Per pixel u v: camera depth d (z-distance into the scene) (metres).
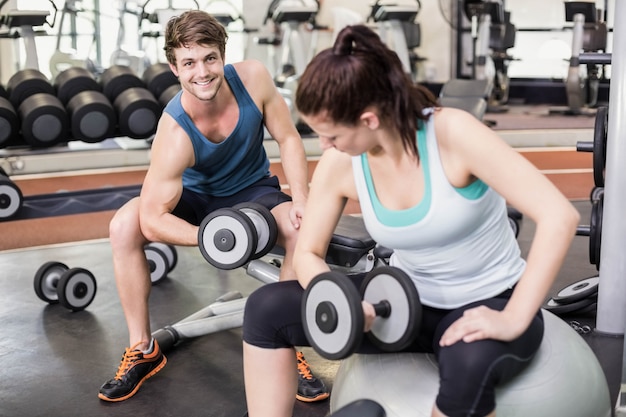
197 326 2.36
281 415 1.42
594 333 2.42
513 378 1.31
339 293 1.19
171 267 3.08
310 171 5.20
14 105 4.25
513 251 1.34
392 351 1.31
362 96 1.14
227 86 1.99
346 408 1.33
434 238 1.25
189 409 2.00
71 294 2.70
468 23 7.76
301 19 6.31
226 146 2.02
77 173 5.21
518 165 1.17
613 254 2.37
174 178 1.97
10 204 3.19
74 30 6.40
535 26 8.45
